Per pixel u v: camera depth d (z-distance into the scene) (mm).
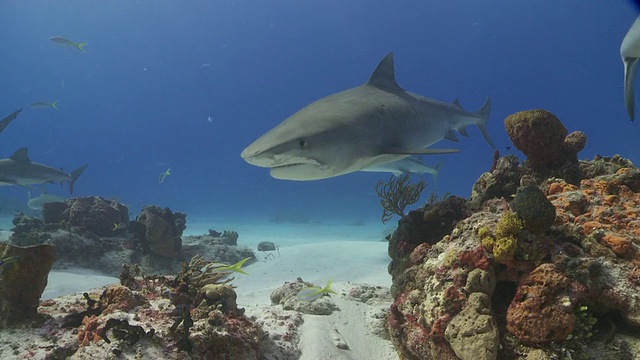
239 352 4195
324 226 28359
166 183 104688
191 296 4887
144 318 4281
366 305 6422
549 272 3369
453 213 5465
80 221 11773
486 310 3453
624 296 3232
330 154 5328
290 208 51469
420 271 4316
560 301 3234
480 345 3244
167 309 4555
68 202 12656
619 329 3340
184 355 3805
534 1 111062
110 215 12219
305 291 6023
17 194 55031
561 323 3156
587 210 4270
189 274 5273
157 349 3809
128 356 3682
